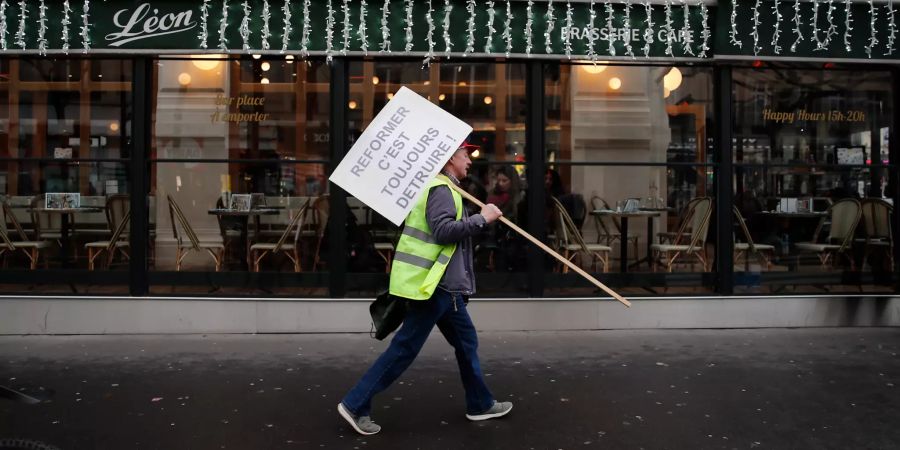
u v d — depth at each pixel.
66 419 5.09
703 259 8.27
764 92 8.28
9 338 7.50
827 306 8.19
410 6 7.59
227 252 8.02
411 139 4.88
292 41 7.61
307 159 8.03
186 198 8.04
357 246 7.96
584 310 7.98
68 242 7.96
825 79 8.33
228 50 7.57
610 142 8.23
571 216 8.19
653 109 8.27
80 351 6.98
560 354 6.96
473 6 7.64
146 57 7.89
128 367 6.44
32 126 8.02
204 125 8.05
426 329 4.77
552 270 8.11
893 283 8.34
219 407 5.38
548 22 7.73
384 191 4.78
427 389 5.85
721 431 4.92
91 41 7.53
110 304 7.69
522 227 8.07
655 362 6.68
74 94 7.98
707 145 8.30
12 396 3.69
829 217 8.34
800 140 8.33
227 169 8.05
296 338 7.56
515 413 5.28
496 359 6.77
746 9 7.73
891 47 7.88
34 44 7.52
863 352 7.04
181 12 7.52
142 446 4.60
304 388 5.86
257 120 8.07
